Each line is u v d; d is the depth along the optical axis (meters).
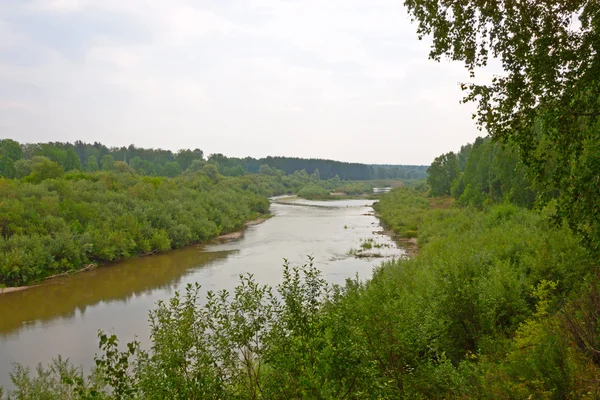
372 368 5.89
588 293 9.14
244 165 179.38
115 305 25.77
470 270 13.40
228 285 28.77
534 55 6.78
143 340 19.77
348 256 38.56
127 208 47.47
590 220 7.43
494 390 6.78
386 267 23.75
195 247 46.81
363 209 93.38
